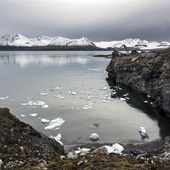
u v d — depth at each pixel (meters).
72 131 27.81
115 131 27.91
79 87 56.88
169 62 43.75
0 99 44.16
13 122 15.54
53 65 118.25
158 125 30.38
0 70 96.00
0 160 11.18
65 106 39.12
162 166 9.95
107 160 10.25
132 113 35.59
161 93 36.09
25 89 54.16
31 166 10.52
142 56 62.12
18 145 13.45
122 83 60.72
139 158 11.54
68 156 11.77
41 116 33.66
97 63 129.25
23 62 138.62
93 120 31.95
